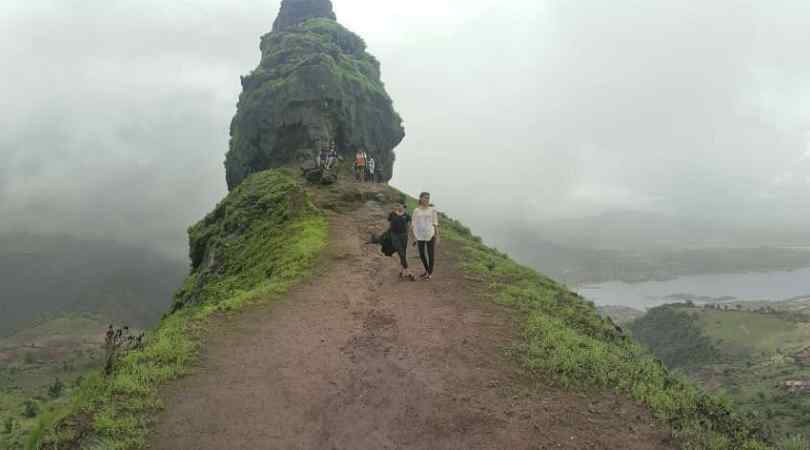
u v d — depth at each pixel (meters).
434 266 17.00
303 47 84.81
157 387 8.39
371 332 10.80
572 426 7.16
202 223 44.41
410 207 30.36
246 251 25.52
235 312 12.47
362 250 19.44
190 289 30.86
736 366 145.00
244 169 81.81
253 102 77.69
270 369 9.12
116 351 9.95
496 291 14.12
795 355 138.38
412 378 8.53
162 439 6.87
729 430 7.42
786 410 81.62
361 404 7.77
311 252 18.88
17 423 61.38
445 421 7.20
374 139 84.00
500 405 7.68
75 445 6.69
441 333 10.63
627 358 9.98
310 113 72.00
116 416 7.42
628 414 7.61
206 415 7.51
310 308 12.69
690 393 8.42
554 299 14.30
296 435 6.98
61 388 120.75
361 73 88.69
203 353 9.91
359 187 33.44
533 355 9.59
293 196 28.73
